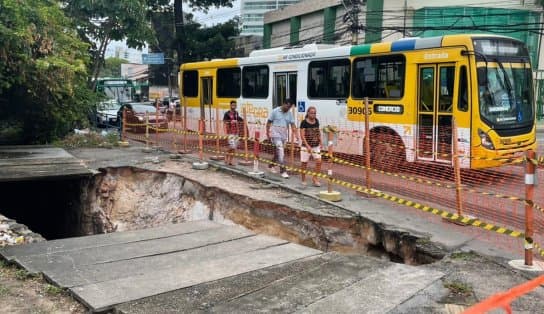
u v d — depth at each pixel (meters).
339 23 30.05
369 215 8.18
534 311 4.88
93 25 20.52
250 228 9.56
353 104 12.59
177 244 7.38
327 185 10.55
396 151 11.52
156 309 4.97
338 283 5.60
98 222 12.92
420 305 5.02
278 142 11.58
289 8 35.59
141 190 12.78
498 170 10.95
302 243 8.62
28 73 15.26
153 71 50.38
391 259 7.56
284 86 14.77
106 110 26.22
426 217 8.14
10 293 5.50
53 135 17.94
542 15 26.42
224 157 14.28
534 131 11.45
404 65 11.44
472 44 10.31
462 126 10.46
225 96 17.22
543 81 28.14
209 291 5.45
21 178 11.55
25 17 14.58
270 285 5.60
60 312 5.02
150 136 20.20
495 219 7.93
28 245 7.29
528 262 6.00
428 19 26.19
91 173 12.51
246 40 40.34
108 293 5.35
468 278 5.71
